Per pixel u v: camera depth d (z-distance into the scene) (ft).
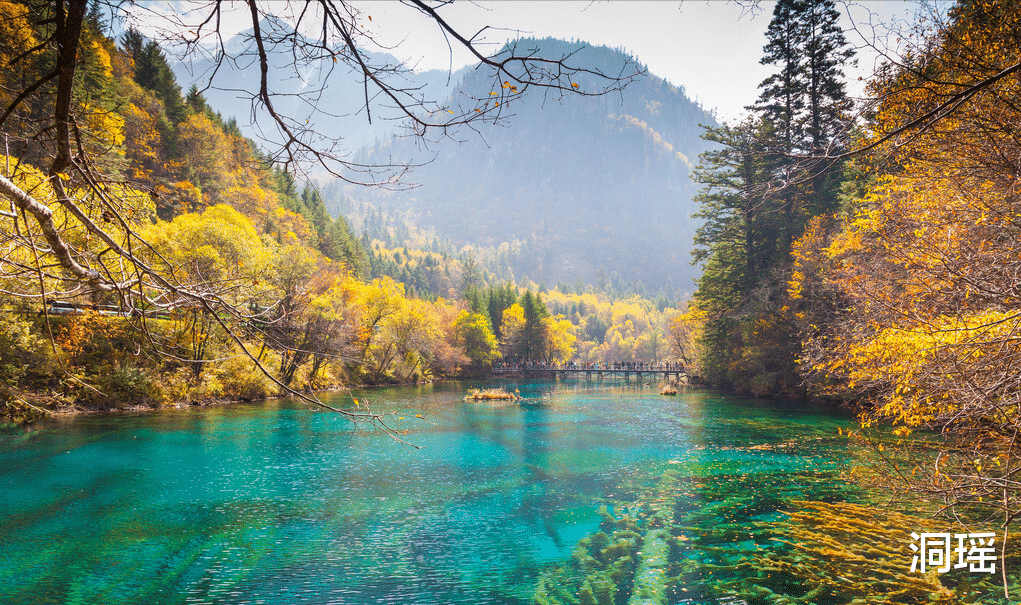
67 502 41.16
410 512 40.32
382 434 73.61
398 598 27.12
